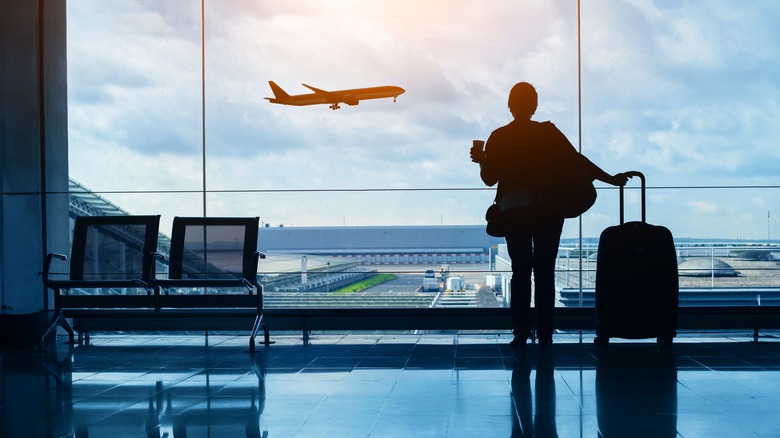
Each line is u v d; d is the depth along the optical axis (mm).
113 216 4547
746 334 4656
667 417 2438
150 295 4426
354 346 4375
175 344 4598
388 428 2336
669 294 3975
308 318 4625
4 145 4859
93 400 2861
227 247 4453
